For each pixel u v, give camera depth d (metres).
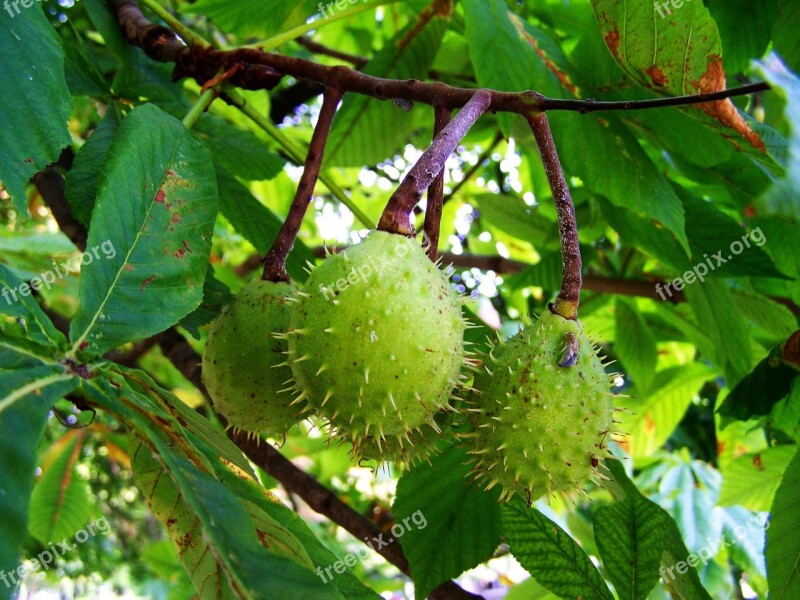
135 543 0.81
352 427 0.19
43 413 0.14
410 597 0.58
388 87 0.22
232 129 0.32
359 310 0.18
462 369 0.21
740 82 0.29
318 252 0.43
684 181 0.37
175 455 0.15
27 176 0.17
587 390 0.20
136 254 0.18
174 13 0.38
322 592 0.14
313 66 0.23
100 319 0.17
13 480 0.12
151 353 0.50
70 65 0.27
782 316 0.35
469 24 0.26
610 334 0.46
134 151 0.19
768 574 0.21
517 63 0.27
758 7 0.27
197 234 0.19
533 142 0.34
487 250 0.56
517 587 0.30
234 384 0.23
